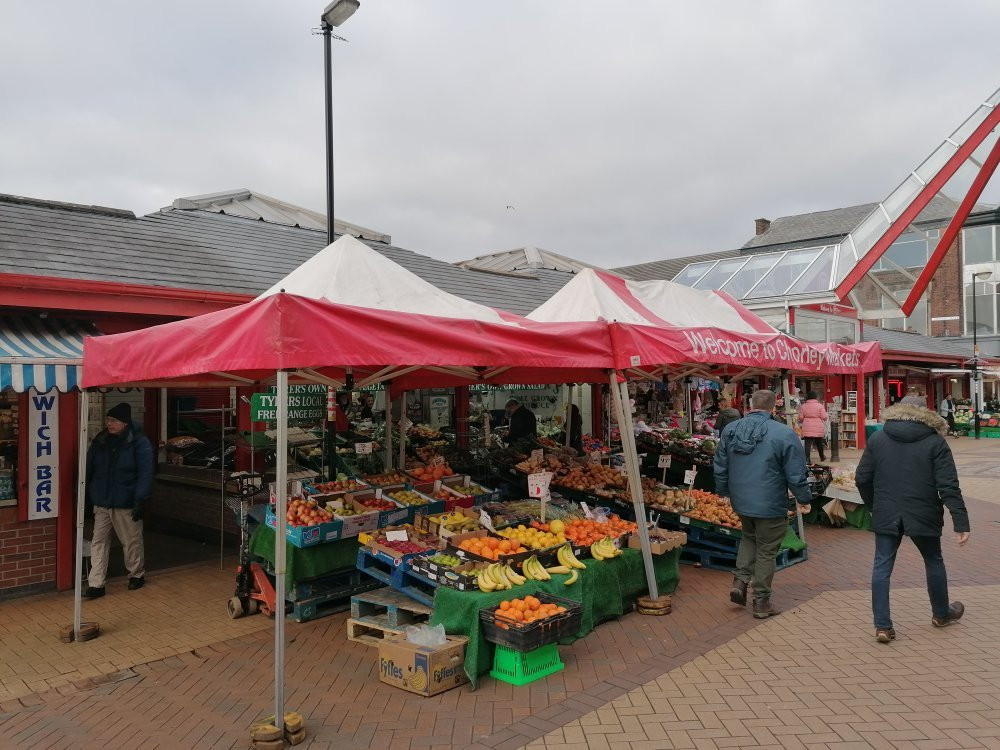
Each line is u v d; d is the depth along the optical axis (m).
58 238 8.36
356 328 4.04
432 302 5.57
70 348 6.55
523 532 5.88
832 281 16.42
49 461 6.99
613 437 14.22
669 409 18.09
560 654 5.14
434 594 5.32
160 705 4.43
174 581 7.37
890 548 5.33
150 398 10.08
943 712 4.11
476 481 10.03
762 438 5.88
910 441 5.27
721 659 5.00
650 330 6.06
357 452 8.89
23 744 3.95
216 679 4.82
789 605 6.25
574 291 7.27
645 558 6.14
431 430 12.02
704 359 6.57
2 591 6.73
